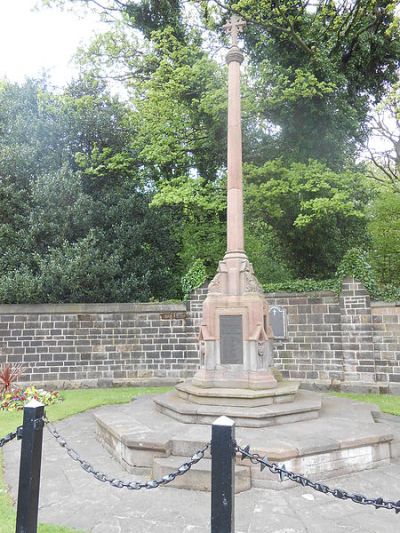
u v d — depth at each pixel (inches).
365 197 589.0
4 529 158.7
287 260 661.9
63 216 601.3
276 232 641.0
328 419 280.2
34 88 677.3
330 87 555.5
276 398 285.6
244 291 311.9
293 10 590.9
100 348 530.9
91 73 665.0
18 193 600.4
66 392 481.4
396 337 463.5
